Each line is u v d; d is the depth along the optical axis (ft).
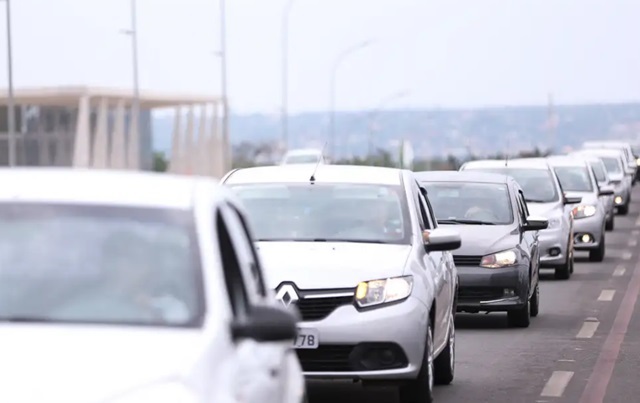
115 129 604.08
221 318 44.98
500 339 135.74
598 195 250.78
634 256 260.83
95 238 47.42
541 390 102.89
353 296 88.43
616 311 164.45
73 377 39.99
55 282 45.83
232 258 50.90
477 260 143.02
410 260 92.84
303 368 87.76
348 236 97.25
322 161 112.78
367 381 90.17
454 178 159.22
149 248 47.14
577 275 217.36
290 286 88.53
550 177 212.02
